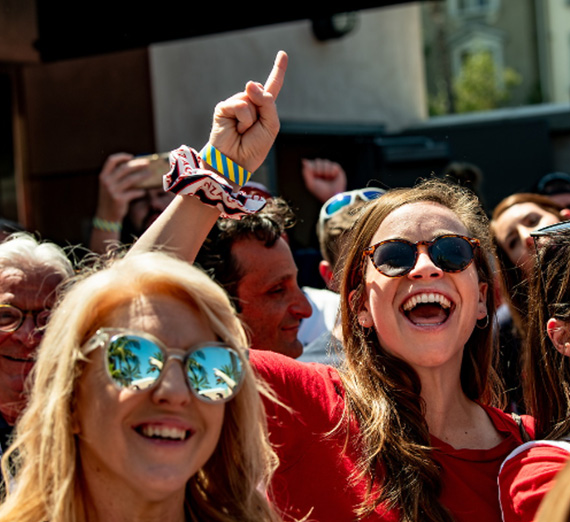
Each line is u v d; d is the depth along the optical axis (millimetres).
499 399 2516
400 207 2236
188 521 1790
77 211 6469
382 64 9641
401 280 2166
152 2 4824
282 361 2197
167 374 1586
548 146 7918
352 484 2031
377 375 2172
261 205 2139
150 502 1635
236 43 7566
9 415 2391
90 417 1588
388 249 2152
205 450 1634
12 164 6297
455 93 31672
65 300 1674
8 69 6121
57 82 6426
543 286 2246
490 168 8031
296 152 7578
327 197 5285
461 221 2270
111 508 1629
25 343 2385
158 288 1656
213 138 2146
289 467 2084
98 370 1593
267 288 2836
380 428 2070
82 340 1623
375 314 2188
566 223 2268
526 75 32344
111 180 4020
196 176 2037
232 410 1747
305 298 2936
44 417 1614
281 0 4613
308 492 2047
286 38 8156
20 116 6227
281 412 2109
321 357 2875
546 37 31547
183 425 1598
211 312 1659
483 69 31312
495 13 32812
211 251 2854
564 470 1372
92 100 6539
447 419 2223
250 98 2137
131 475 1560
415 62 10359
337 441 2090
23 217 6324
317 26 8367
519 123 7961
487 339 2369
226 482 1777
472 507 2043
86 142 6512
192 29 4832
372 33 9477
